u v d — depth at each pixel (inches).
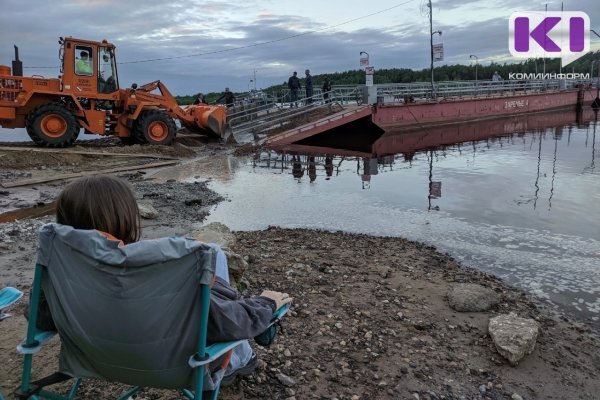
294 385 137.5
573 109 1925.4
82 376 87.7
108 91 748.6
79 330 80.4
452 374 151.9
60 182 528.1
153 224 365.1
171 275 77.6
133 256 74.9
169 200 447.8
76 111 735.7
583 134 1162.0
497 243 324.8
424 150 904.9
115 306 77.4
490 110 1501.0
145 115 776.3
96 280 77.9
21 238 306.5
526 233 348.8
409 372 150.1
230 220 384.2
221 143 952.9
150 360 80.5
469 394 142.6
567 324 202.5
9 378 131.1
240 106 1217.4
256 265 245.3
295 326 174.6
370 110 1115.9
